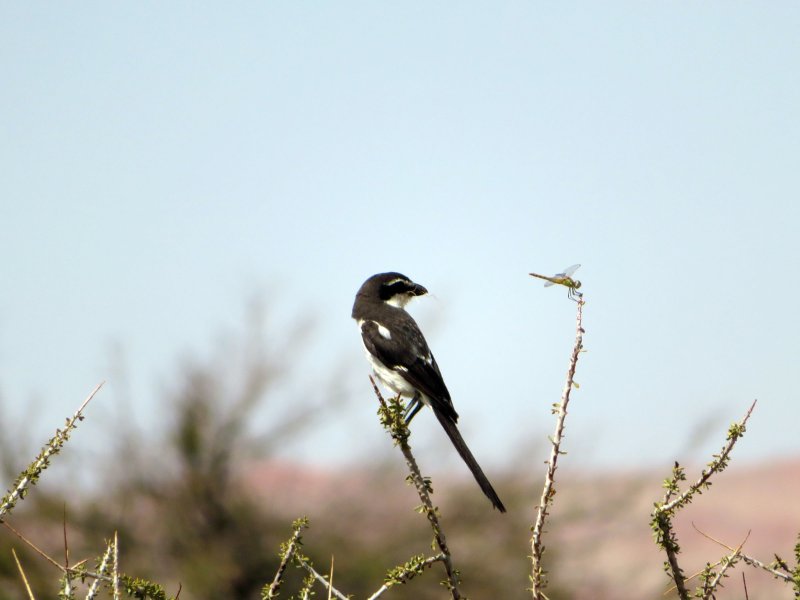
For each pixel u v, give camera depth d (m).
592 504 16.59
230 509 16.56
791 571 5.09
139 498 16.53
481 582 16.61
